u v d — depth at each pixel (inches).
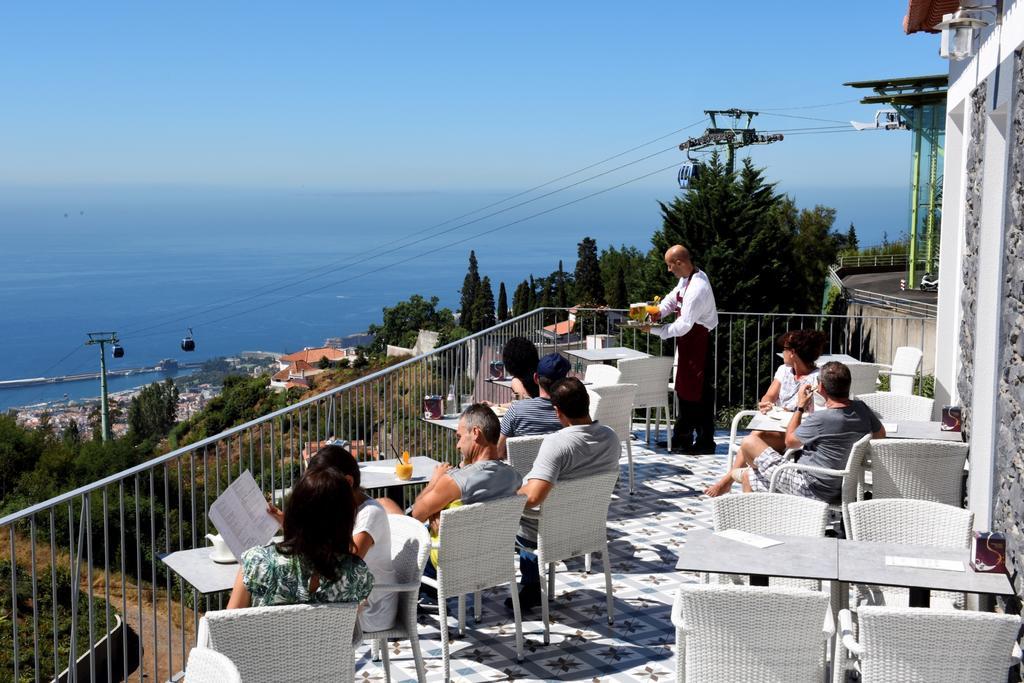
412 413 284.0
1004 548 140.9
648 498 288.0
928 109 1224.2
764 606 125.6
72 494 156.3
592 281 3068.4
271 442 212.7
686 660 133.0
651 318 335.6
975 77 236.4
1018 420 164.9
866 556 149.1
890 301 1086.4
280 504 203.6
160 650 385.7
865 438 213.2
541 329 401.1
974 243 233.9
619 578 224.7
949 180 293.7
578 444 191.9
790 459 234.1
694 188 1464.1
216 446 191.3
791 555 149.6
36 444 1560.0
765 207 1453.0
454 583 171.2
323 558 131.5
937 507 166.4
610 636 192.9
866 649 121.6
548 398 241.4
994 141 215.5
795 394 270.8
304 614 124.4
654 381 336.5
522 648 181.6
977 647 117.2
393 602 157.8
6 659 388.8
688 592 128.2
